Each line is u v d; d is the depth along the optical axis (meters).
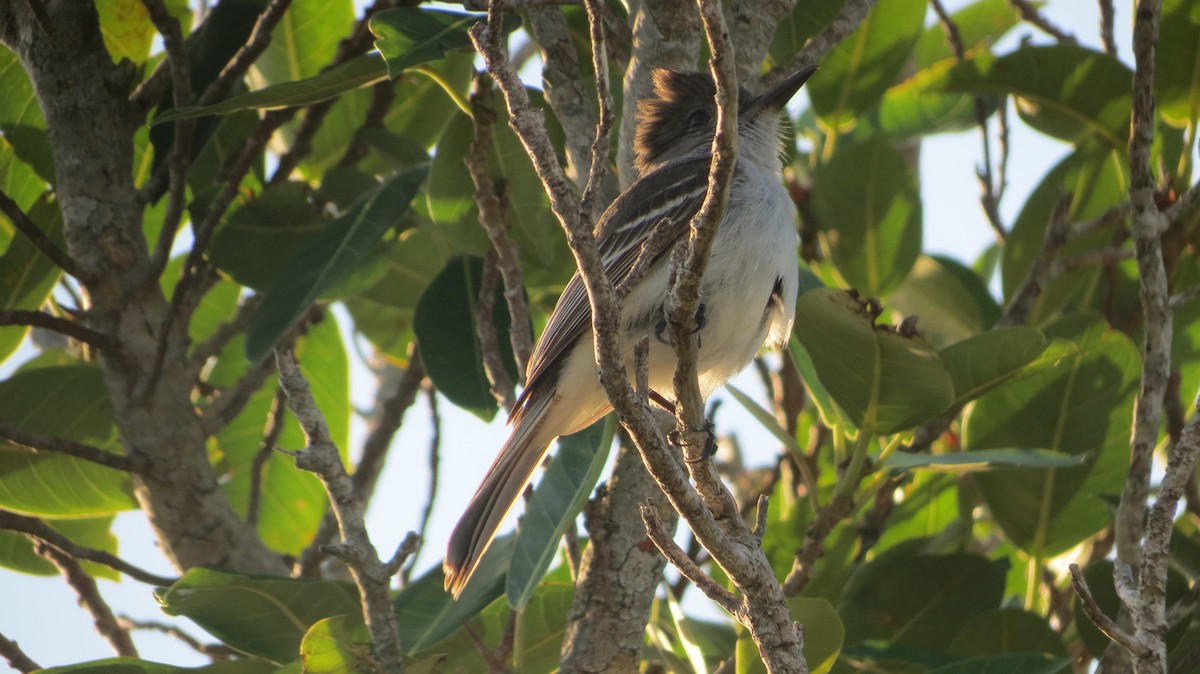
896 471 9.45
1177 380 10.02
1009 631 9.75
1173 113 10.73
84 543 12.60
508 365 10.78
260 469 11.37
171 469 10.35
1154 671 6.39
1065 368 10.21
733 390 9.73
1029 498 10.48
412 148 11.61
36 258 11.26
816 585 9.98
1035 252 11.81
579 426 9.26
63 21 10.24
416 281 12.82
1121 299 11.72
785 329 9.66
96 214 10.24
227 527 10.57
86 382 11.20
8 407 11.09
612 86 10.77
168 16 9.34
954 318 12.16
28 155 11.19
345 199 11.32
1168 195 10.29
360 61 9.04
